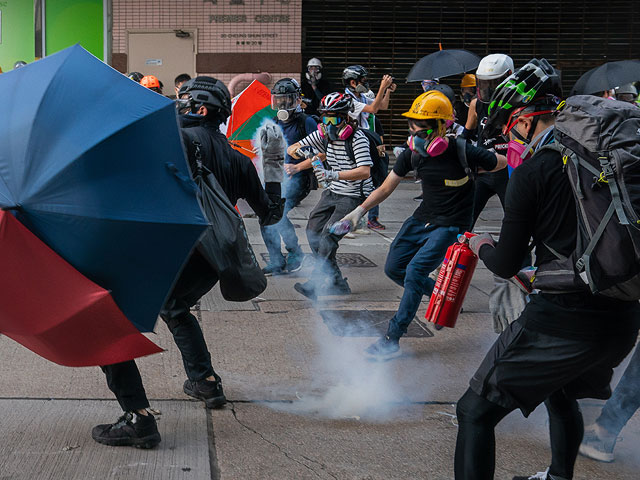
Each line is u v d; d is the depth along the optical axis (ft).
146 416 11.87
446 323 12.34
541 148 8.87
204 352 13.55
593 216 8.34
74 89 9.59
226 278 12.23
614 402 11.96
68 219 9.09
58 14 51.57
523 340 9.00
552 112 9.65
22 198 8.93
